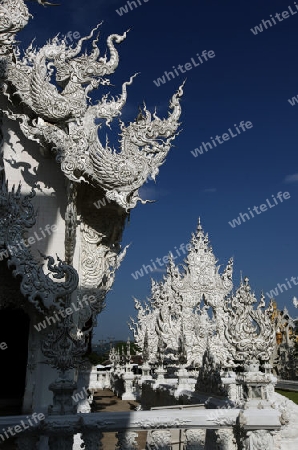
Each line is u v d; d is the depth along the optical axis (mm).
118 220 12742
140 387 19375
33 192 10227
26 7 11195
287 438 9922
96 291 12398
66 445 5387
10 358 14695
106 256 12820
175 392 11500
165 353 18953
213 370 8125
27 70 11219
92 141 10961
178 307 20578
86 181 11148
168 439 5719
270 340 6312
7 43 11055
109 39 11891
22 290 9766
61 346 5973
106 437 9586
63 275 9766
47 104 11031
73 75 11398
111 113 11586
